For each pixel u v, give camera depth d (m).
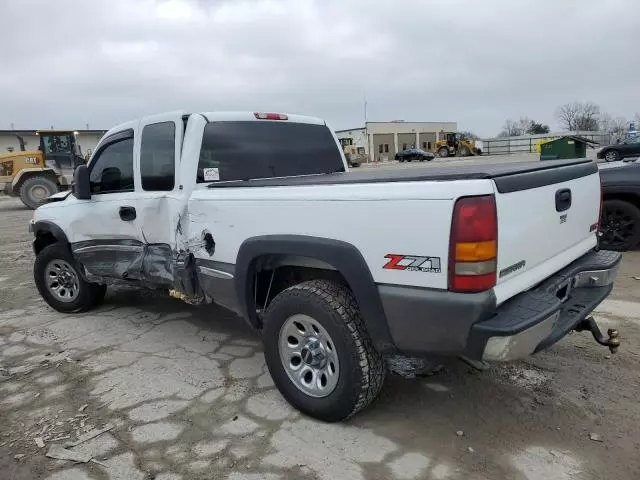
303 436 3.00
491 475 2.60
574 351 3.91
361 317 2.87
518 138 53.19
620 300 4.99
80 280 5.25
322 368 3.07
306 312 2.99
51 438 3.11
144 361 4.14
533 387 3.42
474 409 3.20
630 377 3.50
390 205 2.57
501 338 2.38
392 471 2.67
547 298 2.63
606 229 7.00
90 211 4.72
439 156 54.81
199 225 3.69
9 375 4.01
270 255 3.23
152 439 3.05
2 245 10.41
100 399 3.55
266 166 4.26
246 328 4.81
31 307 5.82
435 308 2.48
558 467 2.63
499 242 2.44
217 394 3.55
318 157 4.69
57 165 18.50
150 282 4.38
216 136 3.98
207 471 2.74
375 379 2.90
